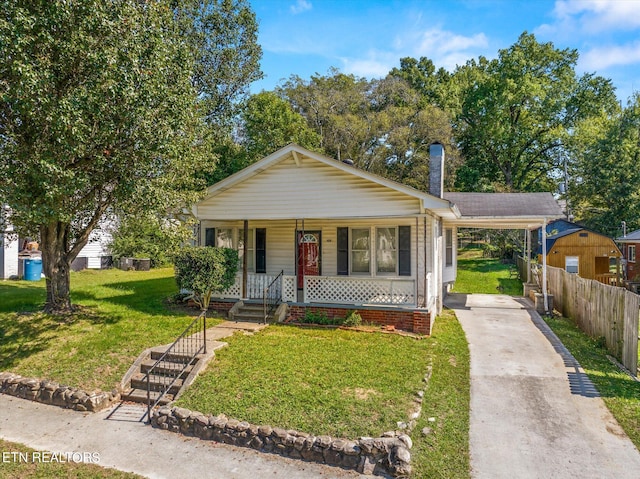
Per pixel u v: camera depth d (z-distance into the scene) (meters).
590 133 33.09
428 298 11.78
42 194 8.72
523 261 22.67
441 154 13.70
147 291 16.36
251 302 13.18
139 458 5.91
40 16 8.15
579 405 7.00
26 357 9.32
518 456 5.56
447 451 5.70
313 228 14.44
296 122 25.92
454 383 7.92
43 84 8.12
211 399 7.21
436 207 11.05
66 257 11.97
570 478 5.08
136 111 8.96
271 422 6.43
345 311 12.23
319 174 12.23
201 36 22.25
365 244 13.77
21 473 5.53
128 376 8.49
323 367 8.41
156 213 10.78
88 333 10.51
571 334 11.45
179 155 10.43
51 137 8.78
